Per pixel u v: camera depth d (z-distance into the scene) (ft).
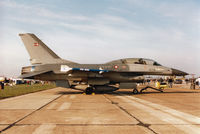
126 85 48.85
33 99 35.06
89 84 47.91
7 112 21.08
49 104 27.91
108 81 48.29
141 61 51.47
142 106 26.21
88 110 22.54
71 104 27.99
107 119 17.56
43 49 50.19
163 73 51.90
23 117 18.31
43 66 49.01
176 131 13.73
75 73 48.14
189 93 52.80
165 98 38.17
